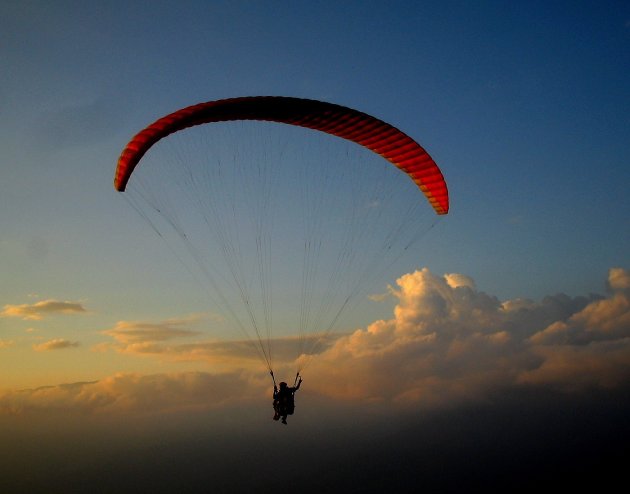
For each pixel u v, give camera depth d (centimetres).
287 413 1773
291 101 1673
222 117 1750
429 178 1880
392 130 1777
